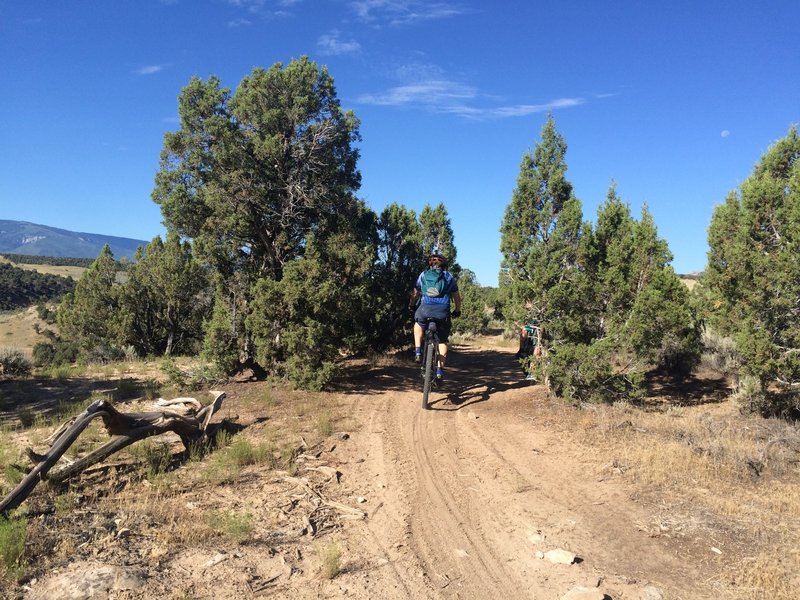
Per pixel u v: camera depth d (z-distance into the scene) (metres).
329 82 10.31
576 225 9.15
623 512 5.00
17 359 11.62
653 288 8.62
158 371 11.95
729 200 10.40
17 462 5.45
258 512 4.70
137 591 3.33
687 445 6.78
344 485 5.55
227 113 10.28
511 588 3.73
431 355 8.62
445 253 16.33
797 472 6.04
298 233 11.07
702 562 4.09
